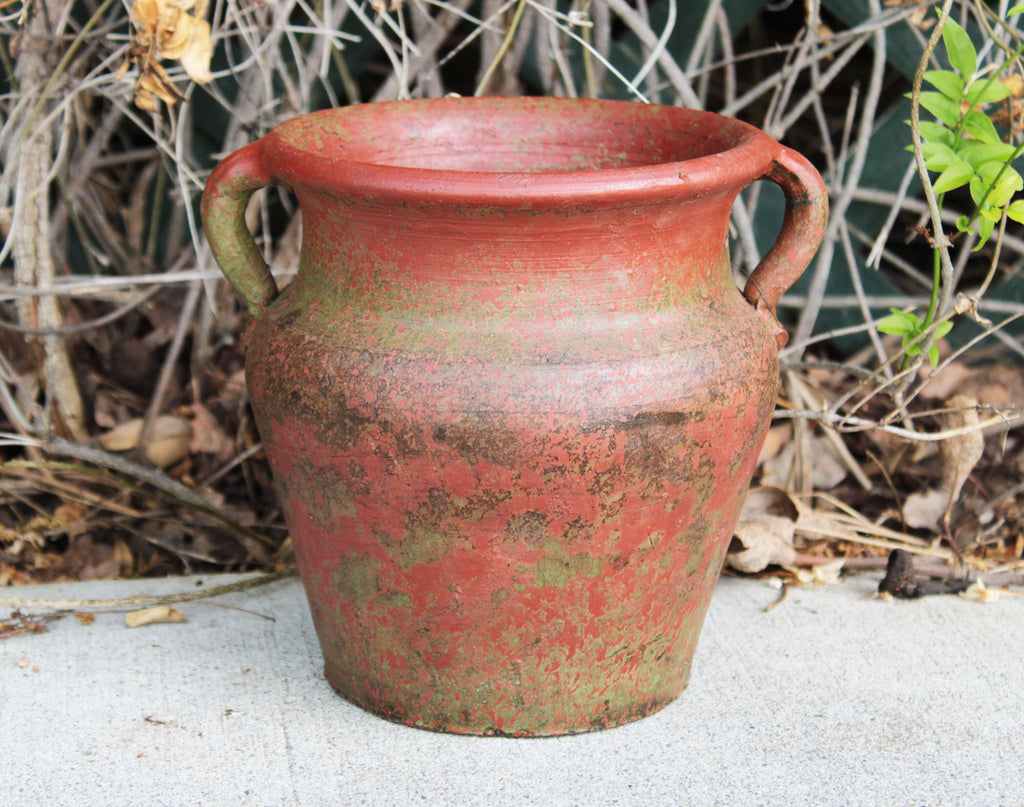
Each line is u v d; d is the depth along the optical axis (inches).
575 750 49.8
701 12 61.6
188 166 61.9
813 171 49.3
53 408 58.0
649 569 48.9
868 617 54.5
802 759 49.5
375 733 50.3
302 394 48.3
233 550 57.3
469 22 72.4
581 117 53.2
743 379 48.6
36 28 55.4
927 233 52.4
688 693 51.6
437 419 47.2
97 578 56.5
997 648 53.2
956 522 57.7
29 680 51.6
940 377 61.5
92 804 48.1
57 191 64.4
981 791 48.7
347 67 63.3
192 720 50.4
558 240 47.3
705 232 48.7
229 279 50.2
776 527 56.0
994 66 54.9
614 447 47.4
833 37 57.2
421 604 48.9
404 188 46.7
